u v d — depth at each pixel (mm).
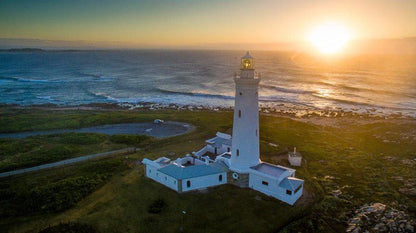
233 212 29297
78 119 71938
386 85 128750
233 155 35156
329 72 189500
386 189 35062
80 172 38938
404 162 43812
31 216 28250
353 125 68812
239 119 33438
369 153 48875
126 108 93250
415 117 75438
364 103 94875
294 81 150500
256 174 33438
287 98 107500
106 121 70500
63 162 42812
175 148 49875
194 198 31719
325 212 30172
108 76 188125
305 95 112562
